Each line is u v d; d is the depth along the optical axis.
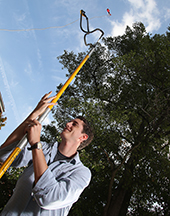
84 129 1.64
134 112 11.74
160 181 11.49
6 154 1.36
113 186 12.17
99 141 10.35
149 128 11.82
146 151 11.19
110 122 10.76
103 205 11.56
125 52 16.94
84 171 1.44
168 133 11.91
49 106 1.44
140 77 13.17
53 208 1.18
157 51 13.49
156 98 11.62
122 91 12.73
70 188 1.21
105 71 15.17
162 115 11.75
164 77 12.82
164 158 10.98
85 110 10.26
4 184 9.48
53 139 13.70
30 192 1.28
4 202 9.59
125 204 11.52
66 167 1.41
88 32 1.88
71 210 10.45
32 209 1.25
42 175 1.15
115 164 11.86
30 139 1.19
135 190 11.55
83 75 15.05
